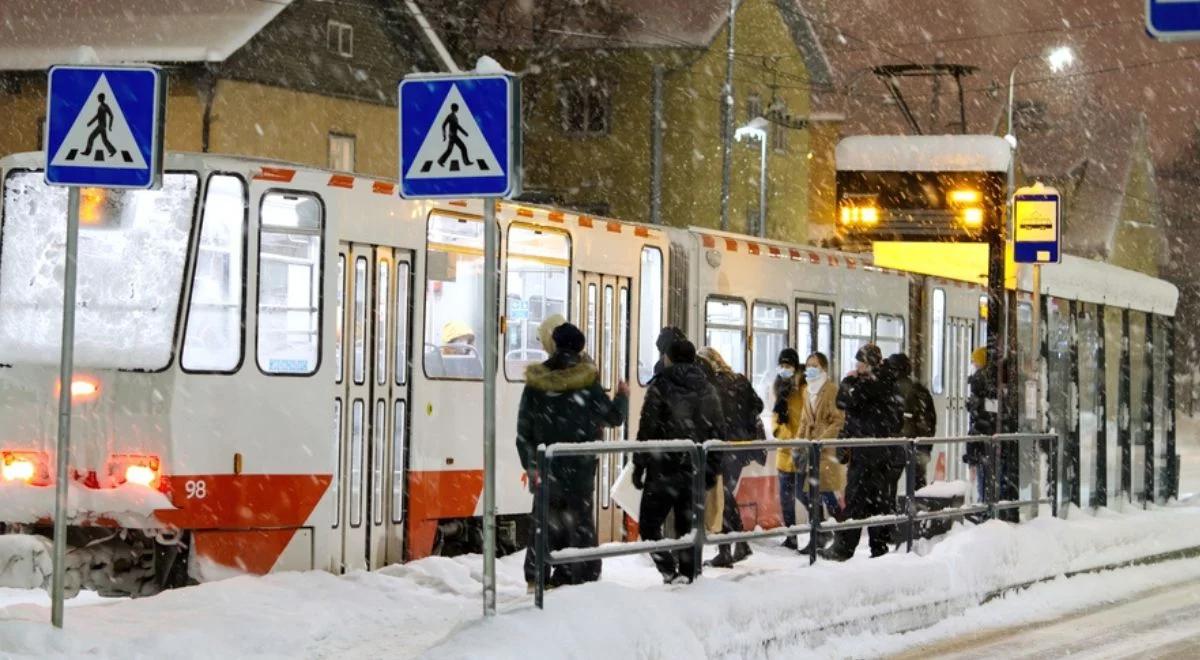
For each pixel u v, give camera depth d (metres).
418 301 16.44
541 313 18.31
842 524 15.20
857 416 17.58
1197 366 87.88
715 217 62.22
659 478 13.62
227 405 14.75
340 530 15.48
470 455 17.17
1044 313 22.08
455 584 14.98
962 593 16.08
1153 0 8.05
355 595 13.95
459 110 10.78
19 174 15.12
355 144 49.41
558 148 61.75
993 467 18.44
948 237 20.83
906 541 16.50
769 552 18.52
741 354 22.36
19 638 10.41
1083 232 87.56
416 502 16.39
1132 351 26.03
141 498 14.34
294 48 47.34
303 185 15.32
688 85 60.94
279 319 15.13
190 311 14.74
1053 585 18.12
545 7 61.84
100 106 10.73
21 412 14.64
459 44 61.91
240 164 15.02
